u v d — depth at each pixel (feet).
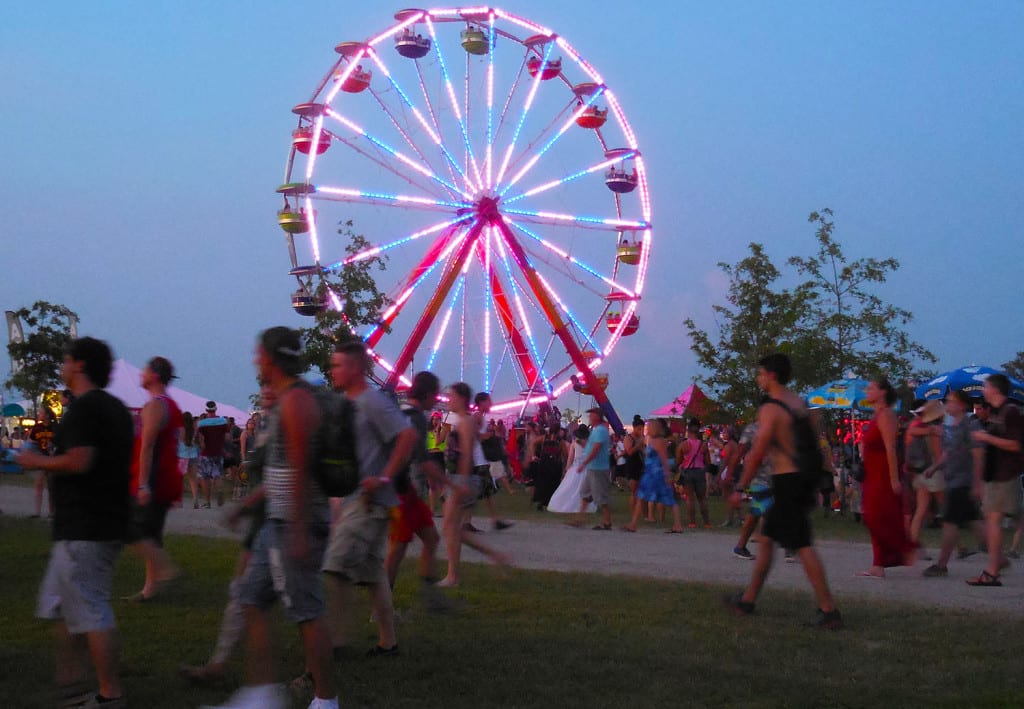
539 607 25.91
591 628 23.35
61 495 16.47
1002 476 31.14
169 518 55.52
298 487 15.16
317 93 90.33
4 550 36.91
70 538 16.33
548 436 69.51
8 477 103.30
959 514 33.63
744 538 39.55
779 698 17.40
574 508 61.16
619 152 104.88
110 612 16.63
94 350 16.71
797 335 78.18
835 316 77.20
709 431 83.51
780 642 21.88
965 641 22.06
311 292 84.28
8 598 26.86
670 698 17.44
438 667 19.60
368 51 92.53
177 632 22.71
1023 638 22.36
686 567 36.19
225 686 18.16
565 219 101.86
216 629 23.06
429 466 24.80
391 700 17.29
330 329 84.33
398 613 25.03
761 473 38.63
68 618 16.39
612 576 32.07
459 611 25.17
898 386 77.41
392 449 20.48
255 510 16.74
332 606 20.20
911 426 39.63
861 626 23.59
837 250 78.28
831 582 31.94
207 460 64.69
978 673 19.19
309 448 15.20
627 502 80.53
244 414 122.52
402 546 24.45
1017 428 30.94
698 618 24.53
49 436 52.16
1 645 21.22
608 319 106.63
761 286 80.43
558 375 106.73
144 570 31.96
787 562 37.83
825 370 76.54
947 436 33.99
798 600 26.94
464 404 30.37
